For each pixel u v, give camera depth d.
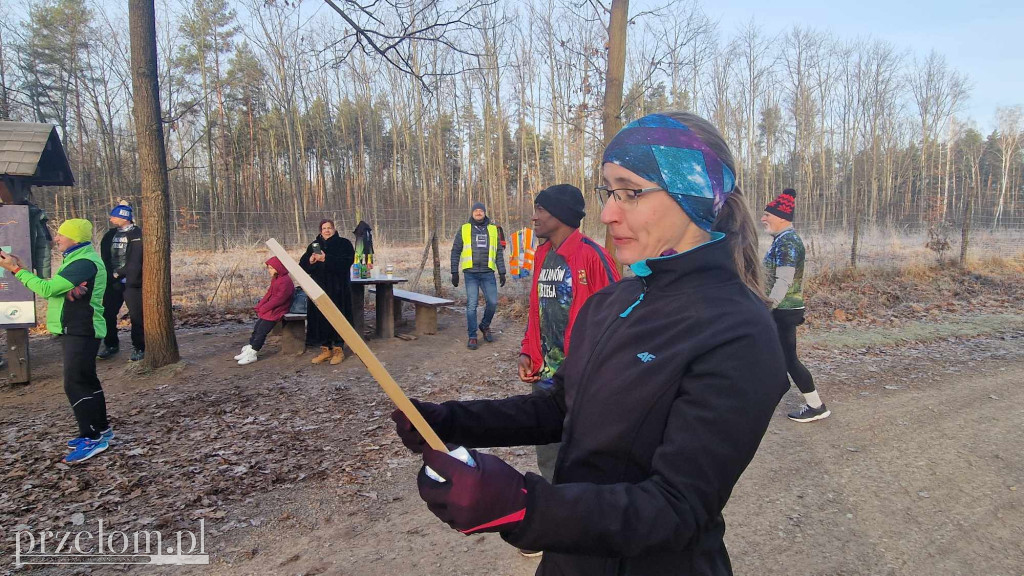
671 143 1.06
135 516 3.57
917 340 8.27
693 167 1.05
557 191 3.24
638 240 1.11
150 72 6.24
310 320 7.97
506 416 1.25
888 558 3.14
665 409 0.97
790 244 4.88
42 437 4.82
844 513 3.62
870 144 37.88
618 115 6.31
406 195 40.47
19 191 6.58
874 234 19.00
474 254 7.81
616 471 1.02
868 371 6.81
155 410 5.45
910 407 5.56
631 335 1.06
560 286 3.22
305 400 5.77
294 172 22.83
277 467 4.27
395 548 3.25
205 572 3.02
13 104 29.06
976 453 4.49
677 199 1.06
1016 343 8.12
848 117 36.38
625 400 1.00
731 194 1.17
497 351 7.71
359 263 8.51
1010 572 3.01
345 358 7.25
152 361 6.56
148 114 6.30
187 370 6.66
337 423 5.16
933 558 3.14
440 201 28.22
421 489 0.84
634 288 1.19
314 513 3.63
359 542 3.31
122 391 6.00
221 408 5.51
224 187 37.09
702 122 1.11
